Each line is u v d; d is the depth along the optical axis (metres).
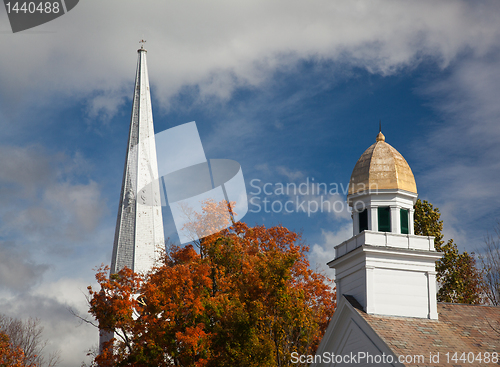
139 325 42.19
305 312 45.72
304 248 56.88
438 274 63.72
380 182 40.94
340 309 38.00
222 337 42.19
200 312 41.66
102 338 58.59
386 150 42.28
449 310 39.12
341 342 37.88
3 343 58.53
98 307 43.16
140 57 109.19
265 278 43.12
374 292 37.59
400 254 38.31
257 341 41.28
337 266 41.53
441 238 64.19
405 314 37.56
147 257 92.06
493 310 39.53
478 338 35.78
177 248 49.62
